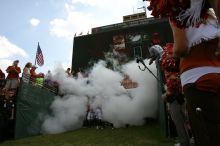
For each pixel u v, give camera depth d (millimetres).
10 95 10500
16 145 8477
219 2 1164
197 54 1416
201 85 1355
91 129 12062
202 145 1318
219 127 1295
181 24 1343
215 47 1430
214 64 1396
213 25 1451
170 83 3453
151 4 1374
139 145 6711
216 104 1325
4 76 11586
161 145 6410
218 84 1356
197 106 1353
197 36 1416
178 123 3576
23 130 10484
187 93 1403
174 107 3549
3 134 9922
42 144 8266
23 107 10664
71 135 10219
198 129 1339
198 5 1267
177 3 1290
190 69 1410
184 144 3588
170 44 2064
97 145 7246
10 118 10312
